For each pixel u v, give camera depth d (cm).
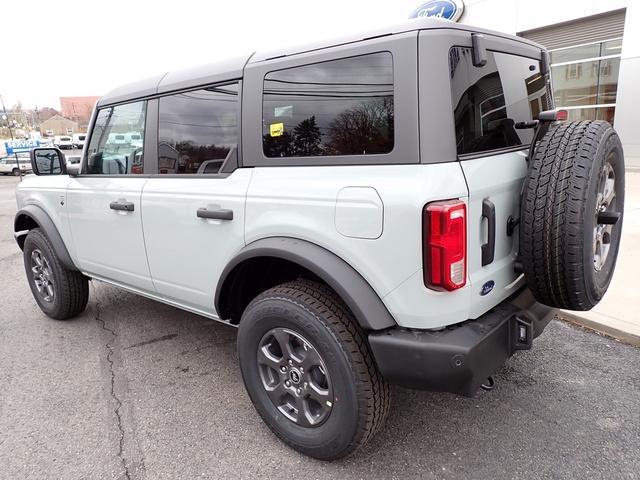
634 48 966
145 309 462
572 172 197
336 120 212
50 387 321
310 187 216
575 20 1046
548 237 200
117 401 301
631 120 1001
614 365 316
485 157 212
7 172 3325
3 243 845
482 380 203
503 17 1150
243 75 249
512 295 238
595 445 241
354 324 215
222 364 346
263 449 251
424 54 187
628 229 589
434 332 199
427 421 267
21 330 423
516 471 226
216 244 263
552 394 287
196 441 259
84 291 423
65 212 380
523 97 262
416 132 187
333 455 228
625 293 407
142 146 311
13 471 240
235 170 255
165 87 292
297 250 217
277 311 226
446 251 183
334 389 217
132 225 318
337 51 210
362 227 199
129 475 235
